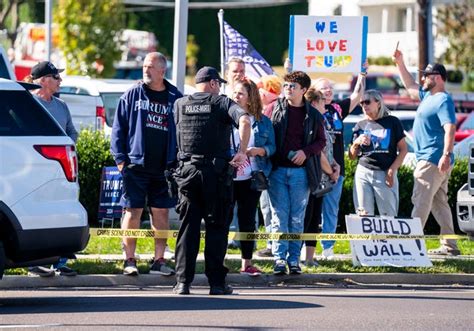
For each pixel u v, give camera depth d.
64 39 81.62
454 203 34.66
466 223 26.86
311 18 29.61
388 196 28.06
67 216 20.52
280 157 25.14
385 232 27.12
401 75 30.14
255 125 24.75
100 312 20.25
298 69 29.75
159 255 25.08
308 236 25.70
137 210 24.83
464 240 33.06
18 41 82.88
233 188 23.72
